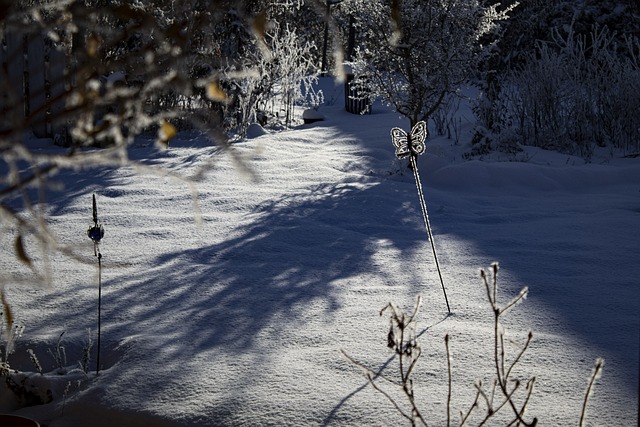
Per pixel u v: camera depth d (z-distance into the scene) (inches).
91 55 43.2
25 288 181.2
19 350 146.7
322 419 115.0
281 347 144.3
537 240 226.1
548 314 161.0
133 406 122.2
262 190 296.4
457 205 280.7
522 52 704.4
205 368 133.5
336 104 658.2
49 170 43.5
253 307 168.4
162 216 254.5
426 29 337.7
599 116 415.8
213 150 374.9
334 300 172.6
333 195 288.5
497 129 408.5
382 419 114.0
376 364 134.1
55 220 248.8
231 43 435.8
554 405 117.9
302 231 235.5
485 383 126.3
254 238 228.5
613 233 231.9
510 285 182.2
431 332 149.6
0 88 40.4
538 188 311.9
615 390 122.8
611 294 175.5
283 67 498.3
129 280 189.0
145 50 45.0
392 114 542.9
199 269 198.2
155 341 146.9
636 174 323.0
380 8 337.4
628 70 415.5
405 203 278.1
